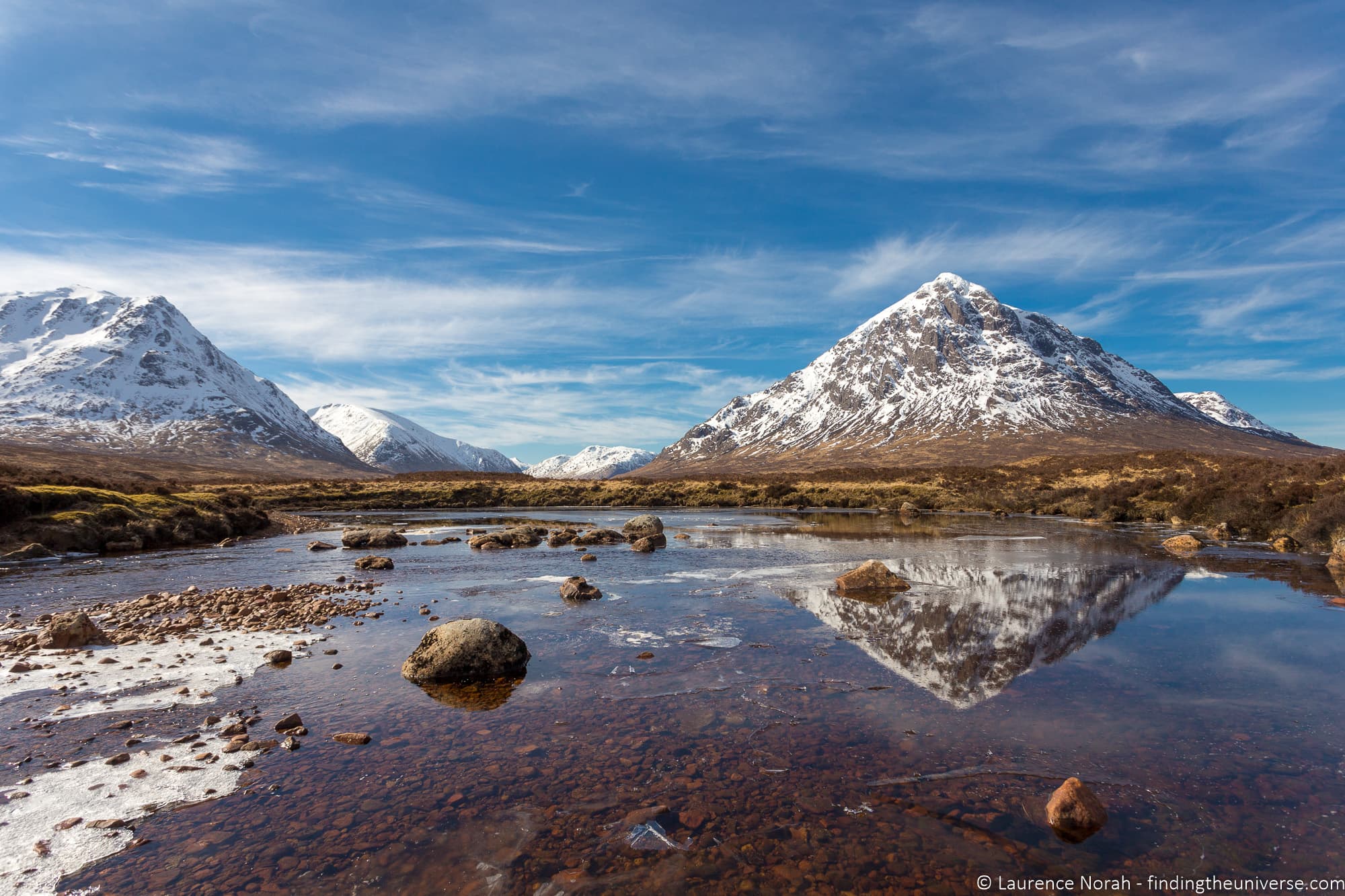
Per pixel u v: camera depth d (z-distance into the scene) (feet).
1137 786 25.05
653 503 266.77
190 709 33.60
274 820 23.03
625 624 52.03
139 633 49.32
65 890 19.10
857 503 250.78
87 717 32.48
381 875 20.03
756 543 116.37
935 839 21.68
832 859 20.67
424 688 37.01
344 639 47.98
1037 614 55.52
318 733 30.63
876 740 29.43
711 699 34.73
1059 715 32.27
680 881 19.74
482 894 19.13
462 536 135.74
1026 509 209.87
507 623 52.75
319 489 271.69
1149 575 75.41
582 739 29.73
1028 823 22.54
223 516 138.72
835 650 44.32
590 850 21.26
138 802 24.13
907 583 67.31
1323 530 101.04
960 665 40.70
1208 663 40.98
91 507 110.22
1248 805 23.65
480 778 26.07
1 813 23.18
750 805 23.93
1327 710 32.78
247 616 55.16
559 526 164.14
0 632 50.49
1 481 115.34
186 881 19.60
